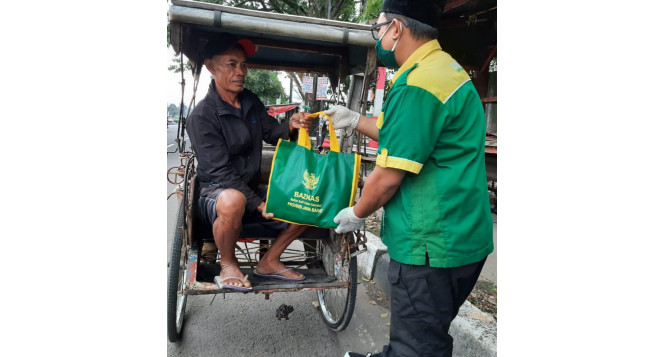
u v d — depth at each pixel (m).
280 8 10.41
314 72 3.08
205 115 2.28
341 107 2.21
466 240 1.49
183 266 2.23
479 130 1.53
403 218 1.52
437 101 1.40
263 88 13.57
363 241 2.28
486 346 2.18
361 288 3.43
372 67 2.29
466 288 1.63
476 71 5.33
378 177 1.49
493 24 4.86
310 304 3.09
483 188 1.55
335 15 10.59
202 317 2.83
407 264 1.52
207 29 2.38
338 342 2.60
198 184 2.39
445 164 1.48
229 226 2.08
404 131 1.39
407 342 1.56
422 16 1.56
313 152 2.18
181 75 2.18
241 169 2.46
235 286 2.10
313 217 2.06
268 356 2.42
